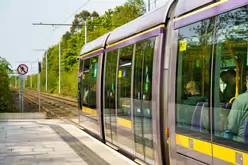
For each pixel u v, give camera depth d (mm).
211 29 6289
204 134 6340
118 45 11602
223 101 5883
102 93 13477
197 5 6777
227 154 5699
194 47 6809
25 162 10086
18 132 16484
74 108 33812
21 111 26594
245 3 5430
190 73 6914
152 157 8625
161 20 8266
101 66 13562
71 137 14867
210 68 6266
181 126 7156
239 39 5539
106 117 12773
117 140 11531
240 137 5434
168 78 7812
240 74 5512
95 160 10219
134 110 9805
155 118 8305
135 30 10000
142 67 9281
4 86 25766
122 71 11023
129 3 39156
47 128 18094
